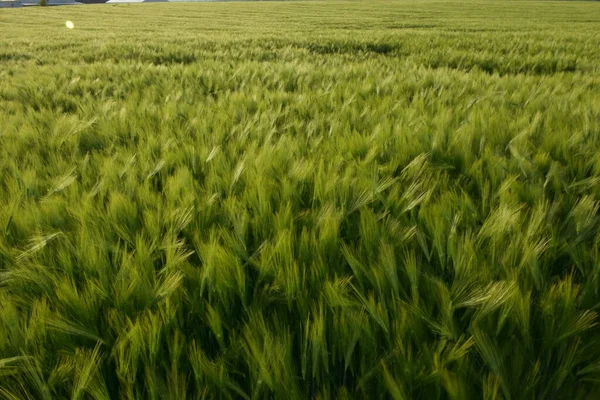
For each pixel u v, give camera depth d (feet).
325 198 5.37
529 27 67.87
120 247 4.73
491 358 2.83
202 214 5.15
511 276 3.50
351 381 3.33
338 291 3.46
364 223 4.52
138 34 56.95
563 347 3.07
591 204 4.56
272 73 17.87
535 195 5.26
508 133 7.96
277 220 4.65
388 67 20.17
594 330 3.46
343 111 10.43
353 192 5.34
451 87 13.61
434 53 26.76
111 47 34.96
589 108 9.47
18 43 44.52
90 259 4.05
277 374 2.78
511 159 6.47
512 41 35.76
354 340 3.10
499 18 98.94
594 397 2.74
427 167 6.55
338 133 8.55
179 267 4.11
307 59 25.84
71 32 68.59
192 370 3.32
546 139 7.25
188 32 62.13
